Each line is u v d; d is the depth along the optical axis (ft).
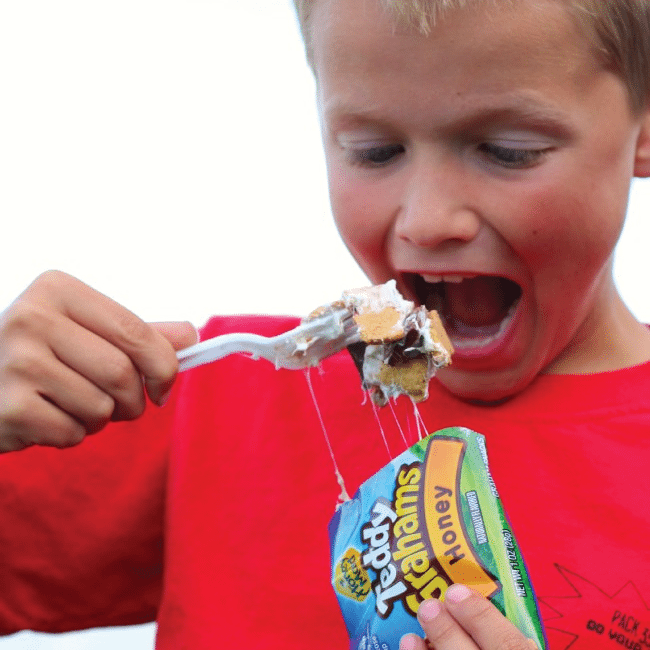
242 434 5.09
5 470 5.04
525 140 3.97
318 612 4.63
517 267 4.18
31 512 5.05
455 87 3.88
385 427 4.89
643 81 4.28
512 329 4.38
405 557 3.53
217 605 4.78
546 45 3.86
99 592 5.13
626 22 4.07
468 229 4.06
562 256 4.17
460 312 4.58
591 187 4.11
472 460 3.65
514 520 4.52
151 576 5.22
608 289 4.87
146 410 5.24
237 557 4.84
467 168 4.06
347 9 4.00
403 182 4.15
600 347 4.89
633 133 4.33
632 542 4.42
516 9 3.81
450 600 3.40
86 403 4.09
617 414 4.68
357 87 4.03
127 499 5.10
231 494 4.97
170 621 4.85
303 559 4.75
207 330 5.55
